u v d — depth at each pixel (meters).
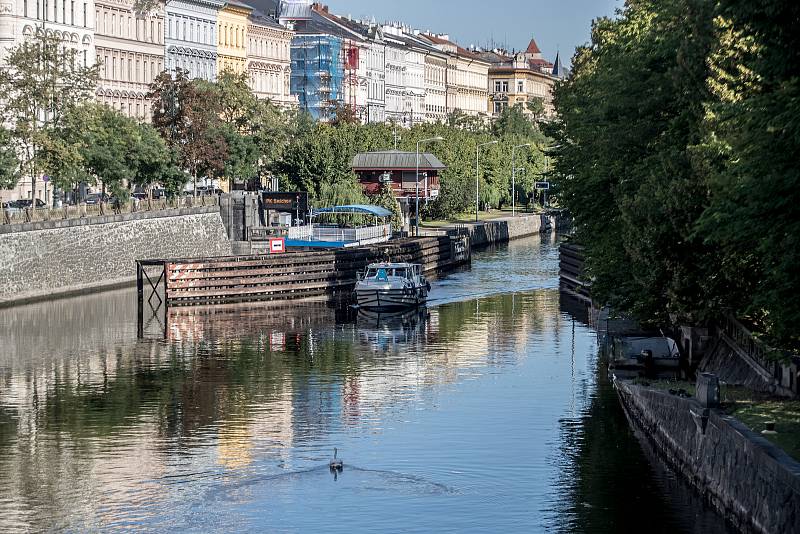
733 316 71.44
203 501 58.53
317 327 114.25
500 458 64.94
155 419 74.88
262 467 64.00
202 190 188.00
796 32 45.41
